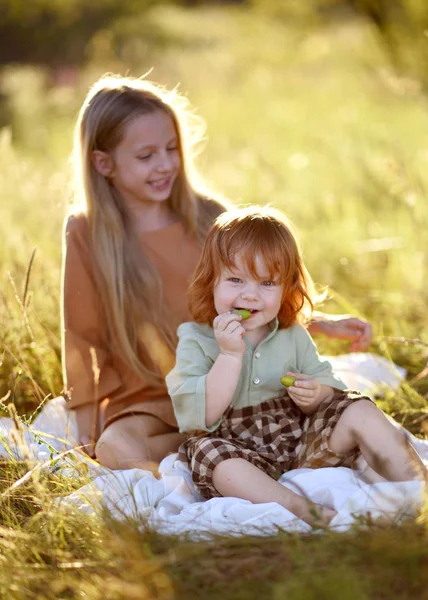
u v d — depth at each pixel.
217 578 1.86
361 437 2.32
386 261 4.40
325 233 5.09
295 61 14.40
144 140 2.93
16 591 1.90
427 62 8.77
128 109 2.94
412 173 4.44
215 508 2.17
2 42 17.16
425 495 2.07
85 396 2.94
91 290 3.01
